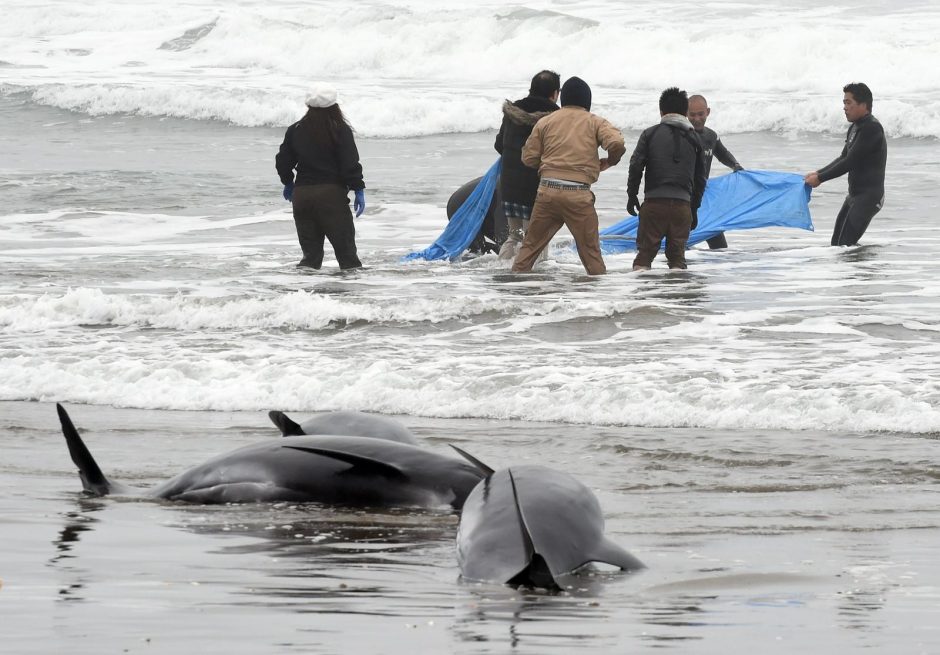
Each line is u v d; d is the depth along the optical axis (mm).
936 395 27891
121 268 53438
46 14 189625
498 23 162000
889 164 93750
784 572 13086
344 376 31859
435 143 112562
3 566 13102
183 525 16078
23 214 73438
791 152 102750
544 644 9531
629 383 29906
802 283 47781
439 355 34812
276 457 18078
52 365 34062
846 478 20750
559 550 12352
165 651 9109
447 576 12789
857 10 171875
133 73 158000
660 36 150250
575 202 51031
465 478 17312
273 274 51781
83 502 17922
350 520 16422
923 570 13352
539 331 38500
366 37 165250
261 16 177500
